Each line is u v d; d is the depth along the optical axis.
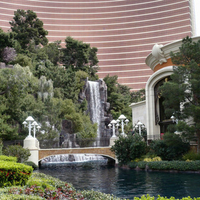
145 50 110.56
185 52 20.58
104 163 31.64
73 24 115.38
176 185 14.07
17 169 8.32
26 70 37.75
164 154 22.56
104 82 58.28
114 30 115.25
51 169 25.52
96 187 14.62
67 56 57.59
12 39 42.59
